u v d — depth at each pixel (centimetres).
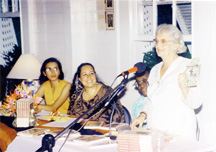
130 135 224
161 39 283
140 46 447
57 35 505
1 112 334
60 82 412
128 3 438
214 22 336
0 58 562
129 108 445
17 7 545
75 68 493
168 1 399
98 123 295
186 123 278
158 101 285
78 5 483
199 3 343
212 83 343
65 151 238
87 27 482
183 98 272
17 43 564
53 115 325
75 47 490
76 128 288
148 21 438
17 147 252
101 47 472
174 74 281
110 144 244
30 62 448
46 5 509
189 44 402
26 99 300
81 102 349
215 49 338
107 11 458
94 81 344
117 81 457
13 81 523
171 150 230
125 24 444
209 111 346
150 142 219
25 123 295
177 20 398
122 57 452
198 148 233
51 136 224
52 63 409
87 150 236
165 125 280
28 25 526
